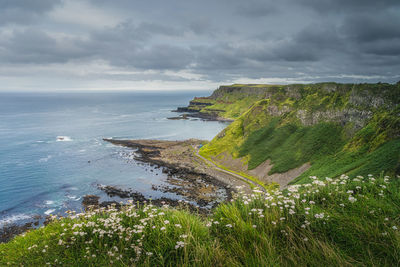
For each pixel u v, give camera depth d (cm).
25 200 6053
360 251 557
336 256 530
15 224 4859
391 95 7406
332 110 9119
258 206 805
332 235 621
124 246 700
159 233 698
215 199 6238
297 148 8700
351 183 883
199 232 701
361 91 8325
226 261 571
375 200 718
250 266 551
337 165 6575
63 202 5956
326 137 8388
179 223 728
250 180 8044
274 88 13275
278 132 10225
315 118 9488
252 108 12750
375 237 571
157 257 630
